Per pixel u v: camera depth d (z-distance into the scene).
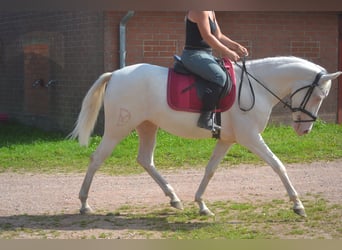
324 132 16.36
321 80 8.17
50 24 18.28
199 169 12.50
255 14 17.05
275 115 17.27
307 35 17.48
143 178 11.67
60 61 17.89
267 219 8.51
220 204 9.50
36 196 10.22
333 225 8.16
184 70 8.27
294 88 8.30
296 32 17.41
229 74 8.20
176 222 8.41
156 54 16.20
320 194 10.23
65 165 12.98
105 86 8.66
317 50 17.61
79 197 8.79
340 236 7.63
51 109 18.45
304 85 8.23
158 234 7.75
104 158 8.59
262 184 11.09
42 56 18.73
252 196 10.11
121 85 8.38
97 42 16.09
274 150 13.97
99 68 16.05
